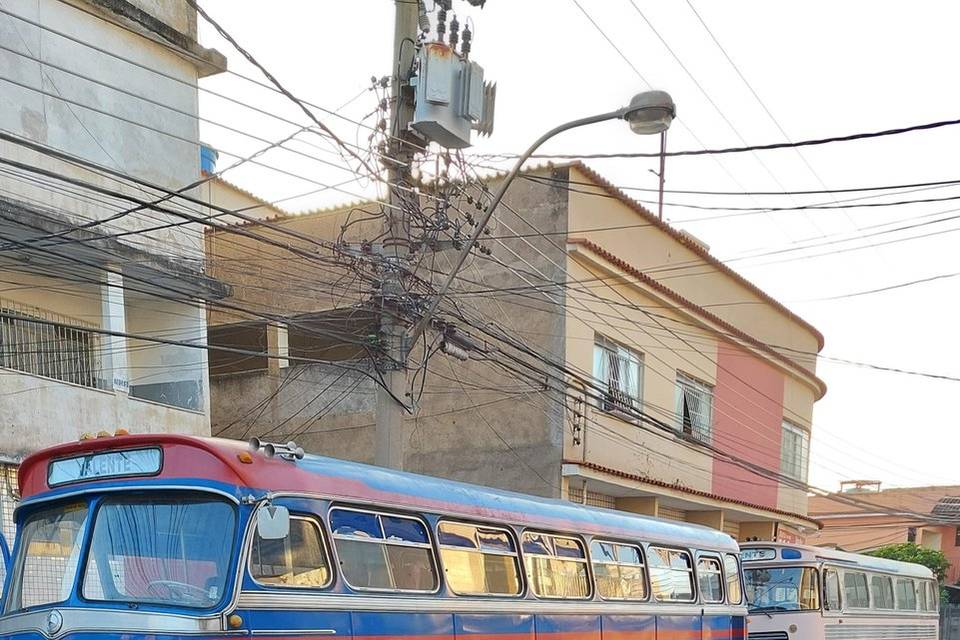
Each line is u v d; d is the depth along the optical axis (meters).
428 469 21.48
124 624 7.23
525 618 10.57
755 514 26.75
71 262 14.30
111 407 14.87
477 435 21.19
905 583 25.28
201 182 11.95
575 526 11.96
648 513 22.81
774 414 29.28
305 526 8.10
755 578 20.31
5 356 14.06
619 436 22.09
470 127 13.95
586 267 21.09
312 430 22.52
